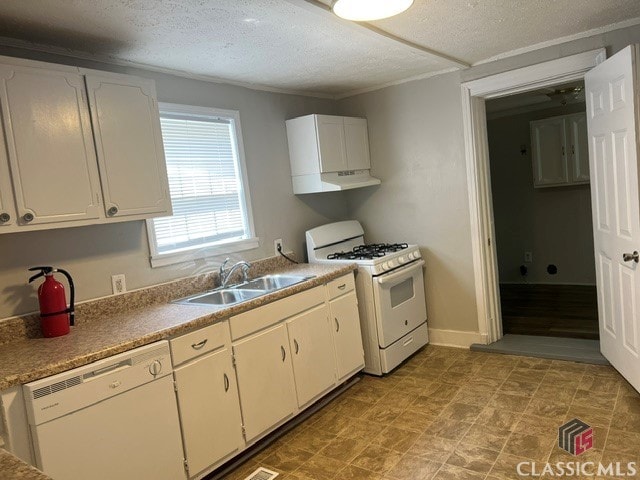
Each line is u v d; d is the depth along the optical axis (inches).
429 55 121.6
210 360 90.0
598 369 123.5
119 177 90.4
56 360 69.7
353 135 155.6
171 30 88.6
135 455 76.2
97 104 87.0
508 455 90.0
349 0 71.2
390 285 137.9
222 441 91.7
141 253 106.8
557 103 209.2
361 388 130.0
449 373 133.0
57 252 92.1
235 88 132.4
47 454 65.7
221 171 128.3
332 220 165.5
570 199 215.6
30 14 76.4
